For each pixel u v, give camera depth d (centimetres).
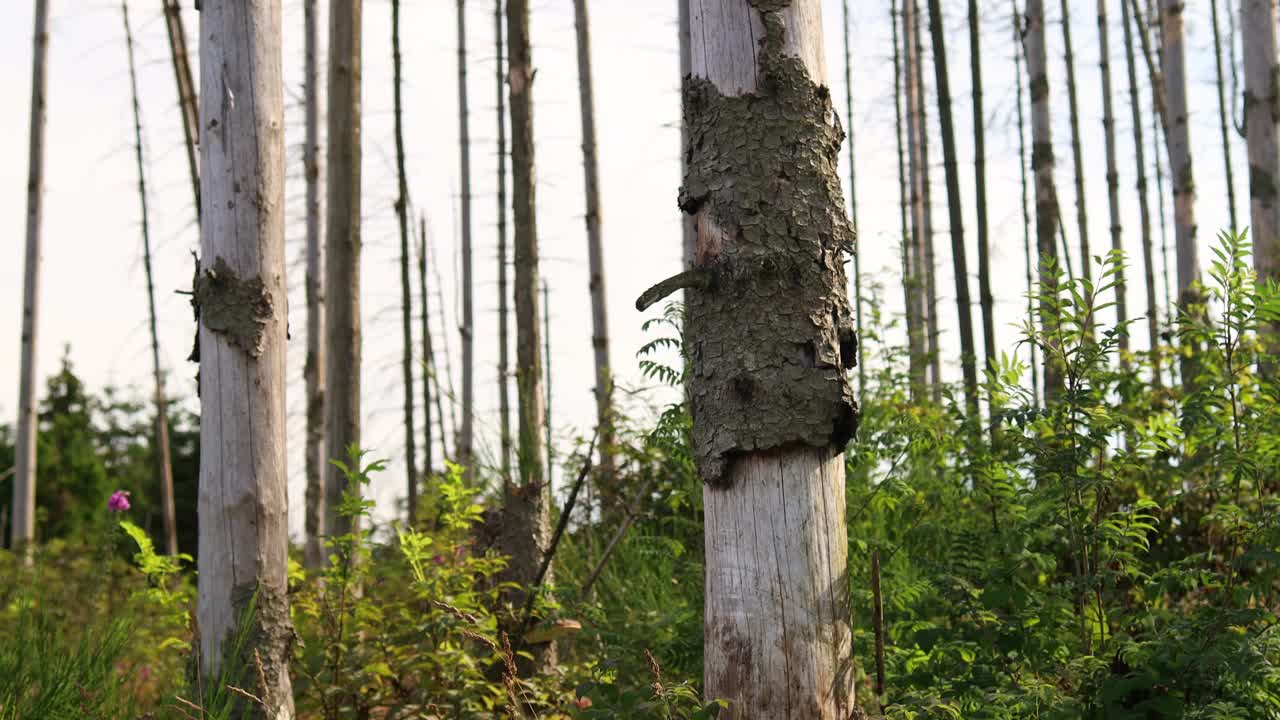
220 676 387
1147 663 331
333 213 660
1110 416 360
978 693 333
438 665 413
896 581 402
